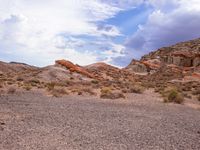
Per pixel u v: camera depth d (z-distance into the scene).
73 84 53.25
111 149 11.10
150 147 11.73
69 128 14.66
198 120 20.25
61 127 14.80
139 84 59.12
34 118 17.16
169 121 18.88
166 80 78.69
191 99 37.62
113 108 24.62
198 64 99.50
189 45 123.62
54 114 19.12
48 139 12.17
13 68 114.38
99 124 16.25
